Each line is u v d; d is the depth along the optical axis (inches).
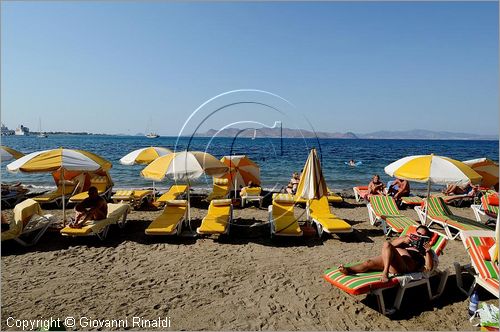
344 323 166.4
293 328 161.6
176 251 263.6
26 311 173.0
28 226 282.8
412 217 383.9
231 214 335.9
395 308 177.3
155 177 275.6
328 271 194.1
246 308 179.5
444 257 258.2
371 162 1312.7
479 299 187.8
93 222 282.7
